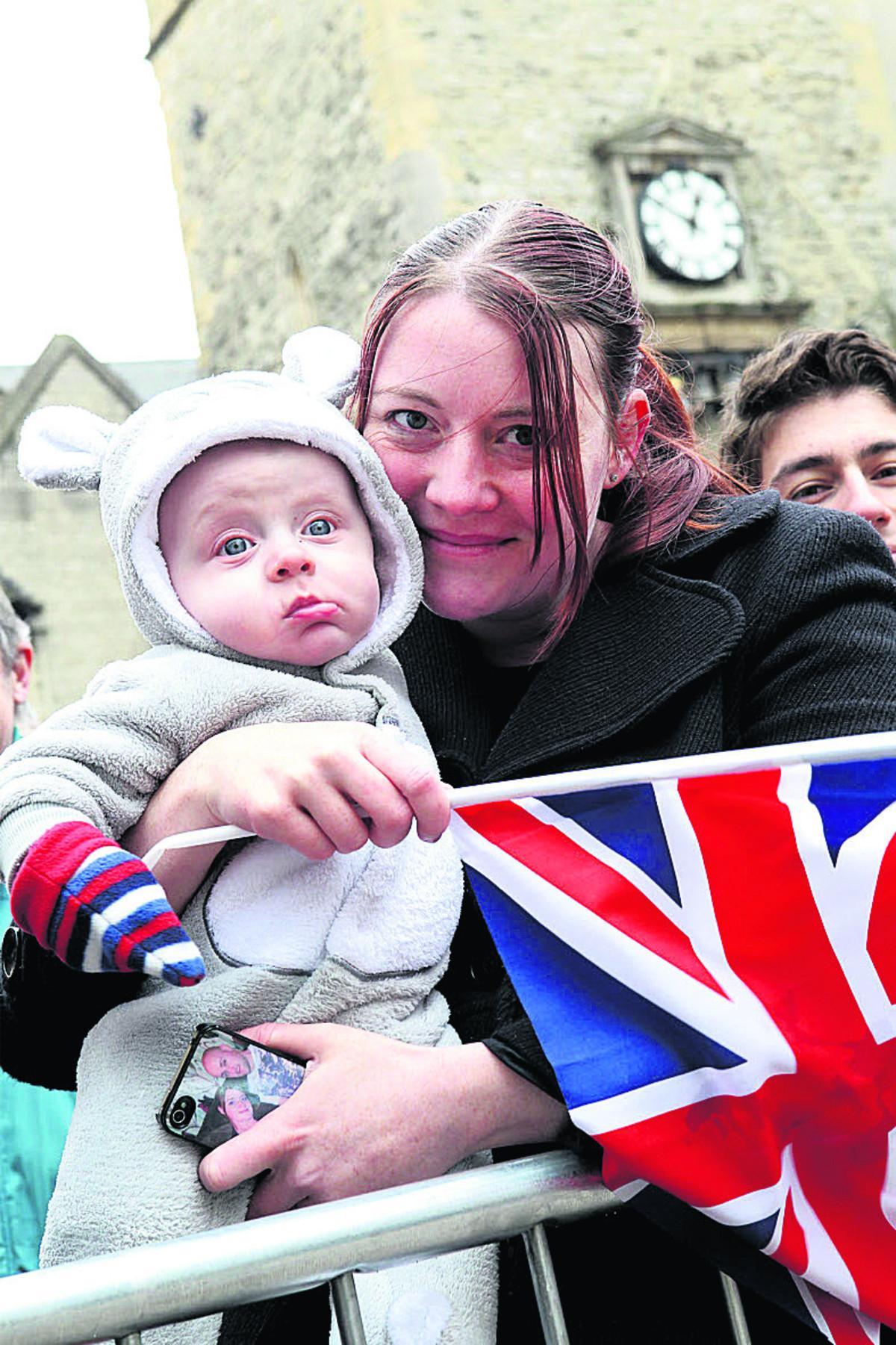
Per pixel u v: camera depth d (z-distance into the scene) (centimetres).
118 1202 133
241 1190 135
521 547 157
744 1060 139
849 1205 142
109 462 154
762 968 142
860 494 271
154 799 139
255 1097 136
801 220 1772
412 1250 126
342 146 1734
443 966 149
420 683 169
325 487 151
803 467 276
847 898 145
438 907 147
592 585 167
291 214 1844
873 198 1811
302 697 147
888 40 1852
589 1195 136
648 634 160
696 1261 148
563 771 156
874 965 144
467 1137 137
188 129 2038
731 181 1748
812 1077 140
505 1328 149
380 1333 138
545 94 1688
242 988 140
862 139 1820
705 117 1755
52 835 127
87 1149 136
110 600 2058
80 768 137
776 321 1728
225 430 147
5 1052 154
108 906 122
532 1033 140
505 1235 132
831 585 159
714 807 145
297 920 144
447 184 1625
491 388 152
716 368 1694
